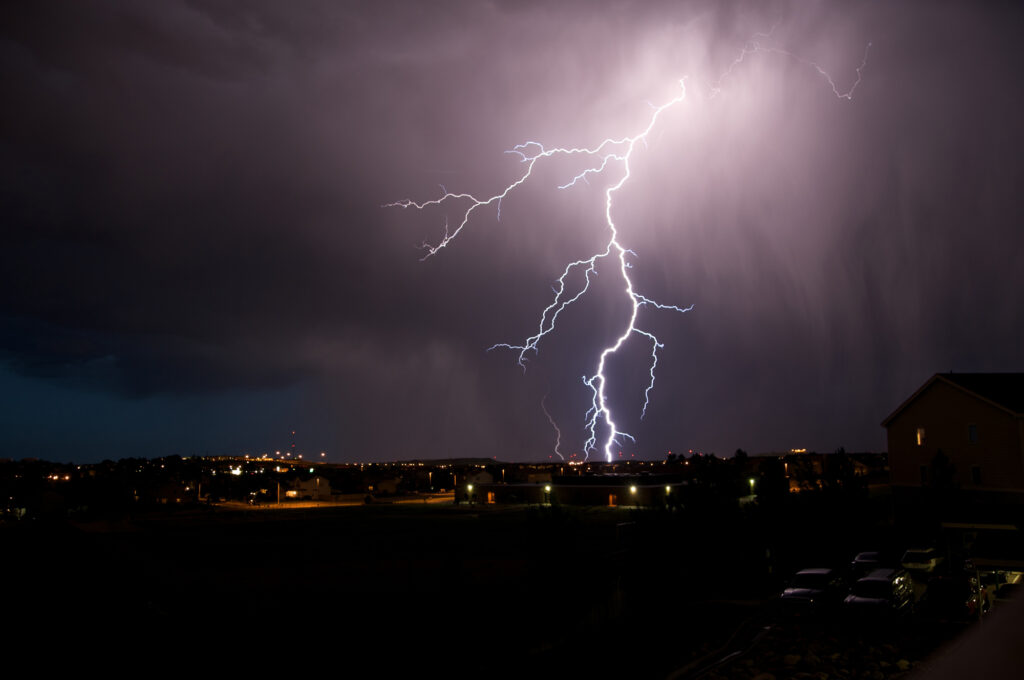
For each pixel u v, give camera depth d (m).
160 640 17.81
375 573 35.25
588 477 86.81
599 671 16.48
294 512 89.25
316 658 17.33
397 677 16.19
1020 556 19.06
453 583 22.75
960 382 38.69
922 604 21.39
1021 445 35.47
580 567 21.38
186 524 72.75
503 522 66.75
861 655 16.44
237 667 16.44
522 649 18.38
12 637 16.98
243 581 32.53
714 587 24.81
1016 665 1.69
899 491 41.59
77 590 21.89
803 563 26.47
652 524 23.12
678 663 16.78
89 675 14.95
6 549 30.08
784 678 15.23
